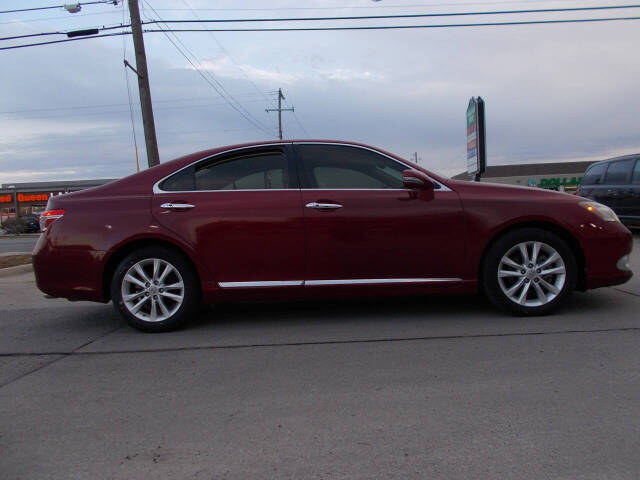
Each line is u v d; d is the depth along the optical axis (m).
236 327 4.66
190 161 4.65
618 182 10.68
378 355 3.75
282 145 4.68
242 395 3.14
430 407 2.89
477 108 10.88
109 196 4.57
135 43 14.71
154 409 2.99
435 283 4.48
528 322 4.42
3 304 6.23
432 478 2.23
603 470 2.25
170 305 4.62
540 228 4.55
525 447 2.45
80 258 4.46
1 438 2.70
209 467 2.37
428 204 4.46
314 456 2.43
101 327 4.92
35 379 3.54
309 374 3.44
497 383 3.17
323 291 4.48
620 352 3.62
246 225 4.42
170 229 4.42
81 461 2.45
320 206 4.42
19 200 55.84
